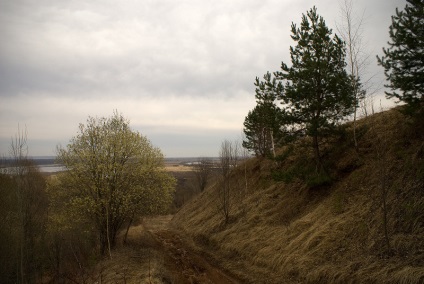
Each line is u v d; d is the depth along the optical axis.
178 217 42.06
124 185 24.45
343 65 18.11
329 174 19.16
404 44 12.99
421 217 11.84
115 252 22.20
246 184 30.73
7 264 20.20
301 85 17.94
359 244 13.26
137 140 25.73
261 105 27.58
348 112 17.81
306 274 13.66
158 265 18.70
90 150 23.94
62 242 22.47
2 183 21.06
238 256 19.86
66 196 23.78
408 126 16.19
